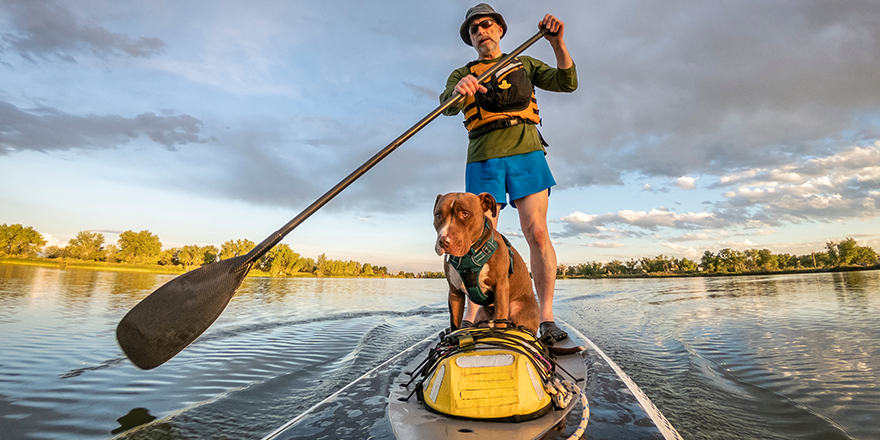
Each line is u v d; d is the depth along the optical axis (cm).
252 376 245
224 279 206
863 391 198
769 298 732
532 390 113
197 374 249
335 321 517
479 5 318
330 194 236
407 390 136
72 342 336
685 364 253
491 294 220
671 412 172
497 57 321
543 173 306
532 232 301
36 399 198
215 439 149
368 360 290
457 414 109
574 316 524
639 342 330
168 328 187
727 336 356
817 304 600
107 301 673
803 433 152
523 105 310
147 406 187
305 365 275
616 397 130
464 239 196
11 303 600
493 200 221
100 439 149
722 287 1172
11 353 294
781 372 237
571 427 103
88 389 215
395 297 1005
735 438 144
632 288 1257
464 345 123
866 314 463
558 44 300
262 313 604
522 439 96
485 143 310
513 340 133
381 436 99
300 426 107
